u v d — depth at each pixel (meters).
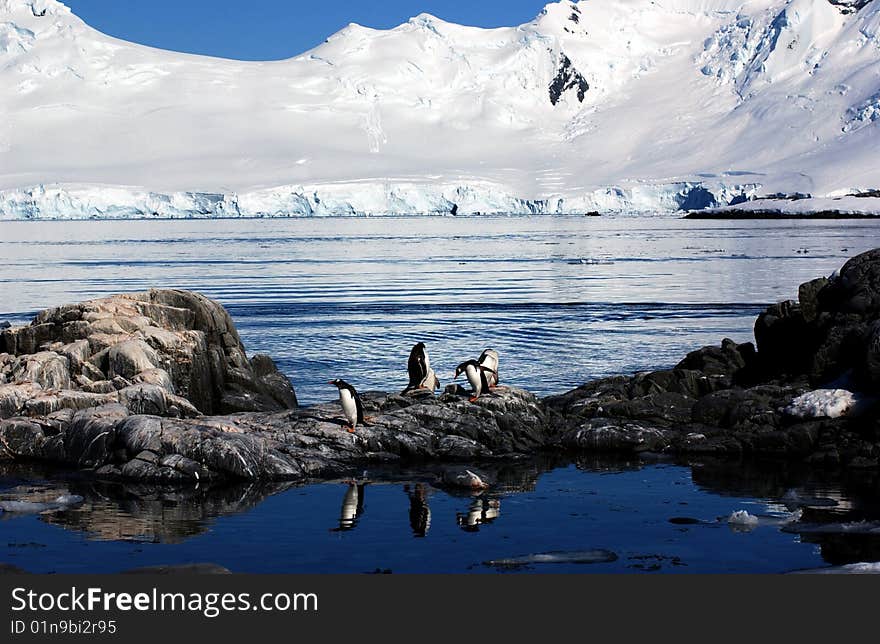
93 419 18.89
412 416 20.23
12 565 12.77
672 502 16.20
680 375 23.47
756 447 19.81
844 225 161.75
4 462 18.84
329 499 16.38
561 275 72.88
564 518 15.22
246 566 12.97
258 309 49.78
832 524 14.67
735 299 54.38
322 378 29.91
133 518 15.16
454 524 14.88
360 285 64.69
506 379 29.36
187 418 20.00
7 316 46.81
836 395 20.05
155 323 24.30
